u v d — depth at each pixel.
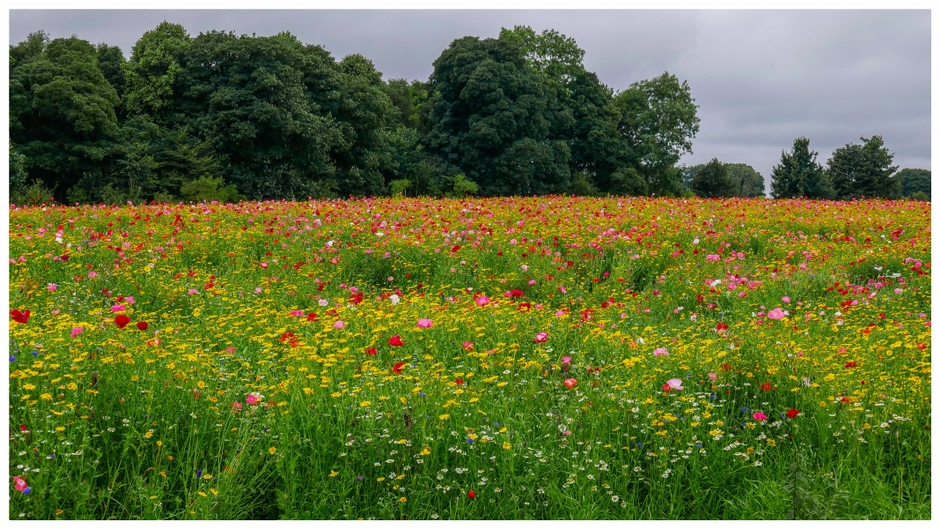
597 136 52.25
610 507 3.57
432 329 6.02
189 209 15.26
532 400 4.46
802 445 3.93
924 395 4.18
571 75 54.56
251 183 35.62
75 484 3.35
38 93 32.53
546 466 3.71
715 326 6.42
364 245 10.48
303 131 36.06
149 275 8.35
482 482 3.55
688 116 56.66
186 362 4.59
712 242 11.33
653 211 15.27
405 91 65.25
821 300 7.99
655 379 4.53
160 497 3.34
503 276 8.95
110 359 4.33
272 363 4.95
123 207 16.22
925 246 10.10
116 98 36.12
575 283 9.09
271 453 3.64
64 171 33.22
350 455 3.70
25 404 3.75
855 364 4.54
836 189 64.94
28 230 10.44
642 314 7.42
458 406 4.15
